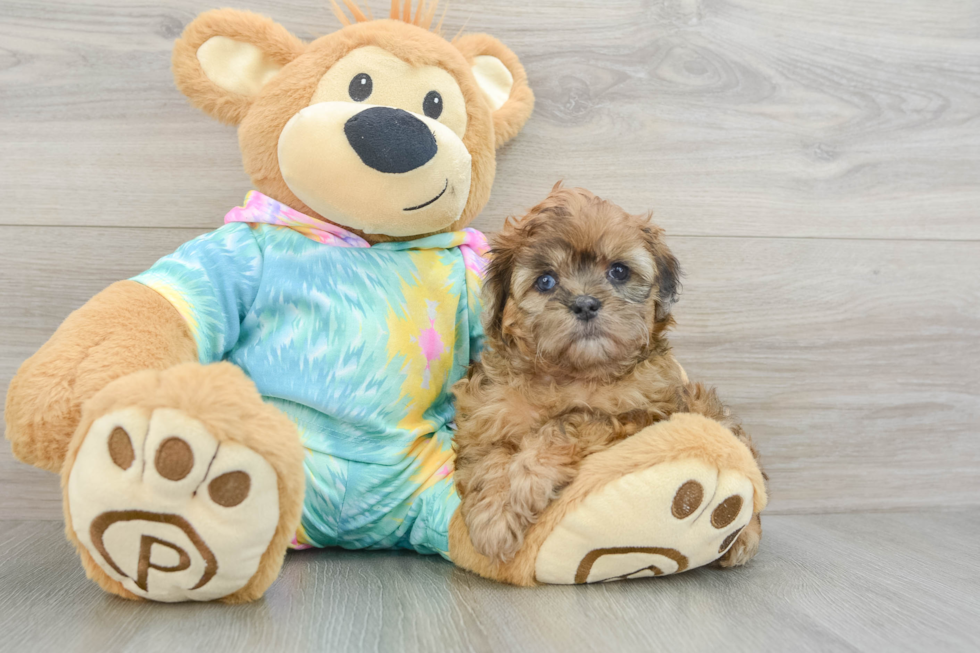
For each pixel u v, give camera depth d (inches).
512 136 26.6
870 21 29.5
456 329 25.0
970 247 30.2
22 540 24.5
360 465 22.7
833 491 29.8
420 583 21.0
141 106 27.1
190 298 21.9
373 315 23.2
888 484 30.1
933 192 30.0
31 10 26.6
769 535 26.5
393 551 24.0
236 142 27.5
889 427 30.0
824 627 18.9
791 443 29.6
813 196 29.5
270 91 23.2
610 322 21.4
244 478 18.1
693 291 29.1
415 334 23.8
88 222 27.0
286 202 23.7
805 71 29.3
